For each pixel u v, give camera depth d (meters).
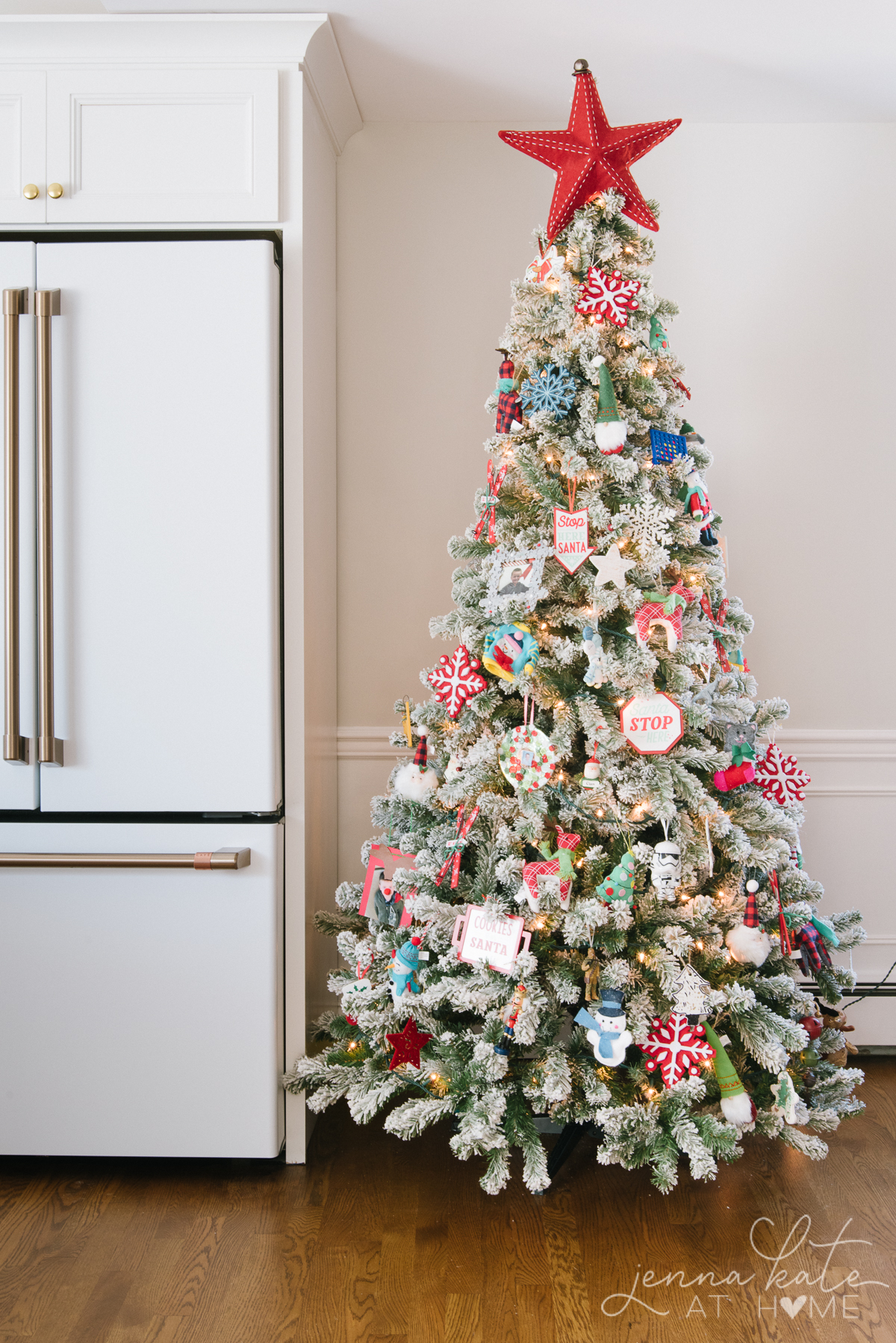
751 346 2.45
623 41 2.04
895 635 2.49
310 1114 2.06
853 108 2.35
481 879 1.79
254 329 1.81
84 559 1.83
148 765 1.85
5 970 1.85
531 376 1.83
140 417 1.82
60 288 1.81
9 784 1.85
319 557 2.15
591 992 1.67
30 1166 1.95
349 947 2.00
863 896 2.50
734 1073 1.66
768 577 2.48
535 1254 1.64
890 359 2.45
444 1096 1.78
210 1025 1.85
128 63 1.85
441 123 2.42
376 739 2.47
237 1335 1.44
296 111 1.87
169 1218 1.75
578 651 1.76
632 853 1.66
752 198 2.43
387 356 2.45
